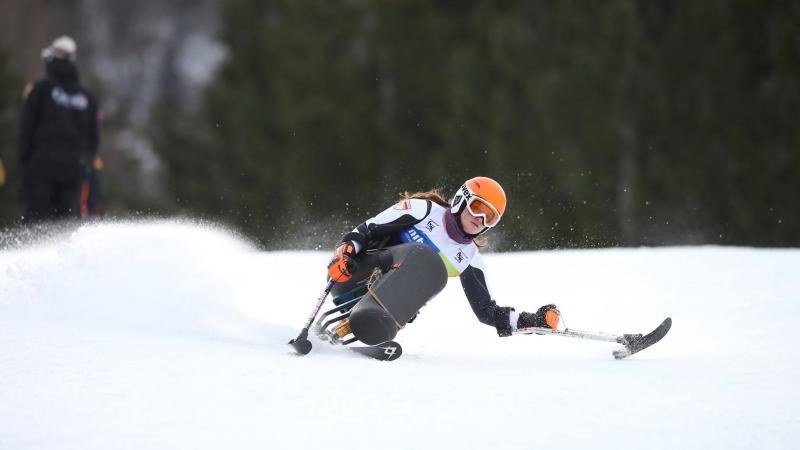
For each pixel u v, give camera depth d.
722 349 18.98
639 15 88.12
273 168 103.94
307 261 31.19
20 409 12.14
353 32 103.94
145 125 147.00
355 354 17.34
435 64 100.94
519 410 13.20
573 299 25.34
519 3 96.94
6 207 91.50
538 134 88.88
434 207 18.81
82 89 33.94
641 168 85.38
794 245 81.44
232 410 12.52
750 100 83.94
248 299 22.97
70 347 15.45
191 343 16.64
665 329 17.97
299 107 101.94
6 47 102.06
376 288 17.31
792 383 15.23
